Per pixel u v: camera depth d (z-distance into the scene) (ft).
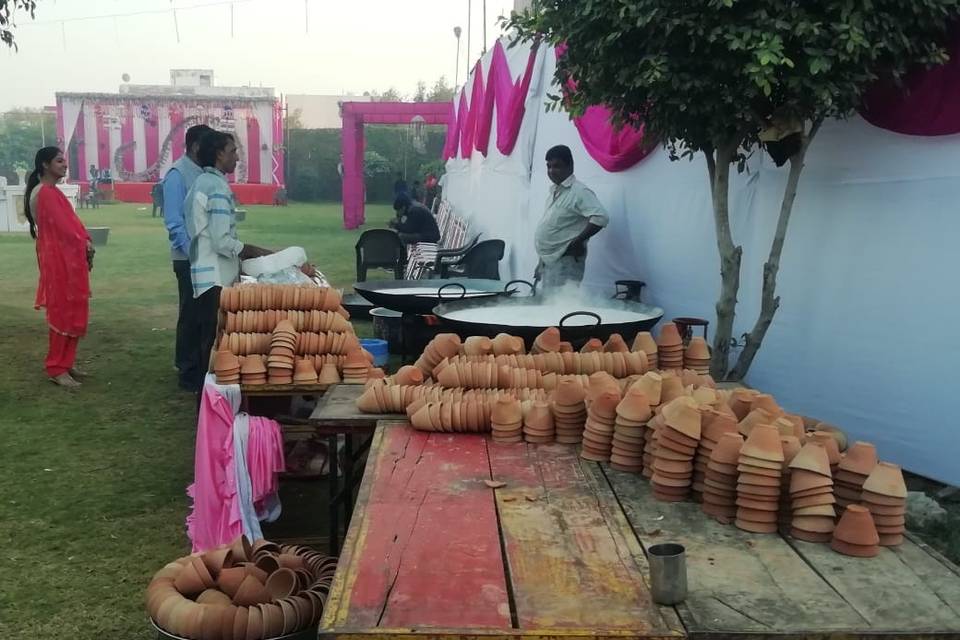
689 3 11.51
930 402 12.61
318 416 9.46
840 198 13.98
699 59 12.01
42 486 13.66
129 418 17.57
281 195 110.73
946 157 12.21
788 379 15.24
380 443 8.57
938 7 11.13
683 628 4.97
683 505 6.99
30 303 32.04
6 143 144.15
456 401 9.06
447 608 5.21
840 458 6.83
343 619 5.07
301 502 13.14
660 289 19.93
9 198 62.64
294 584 7.91
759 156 15.81
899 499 6.23
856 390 13.82
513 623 5.04
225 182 17.07
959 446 12.21
